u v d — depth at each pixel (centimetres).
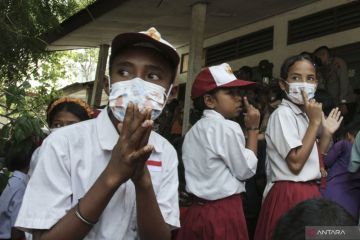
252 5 799
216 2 784
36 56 706
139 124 149
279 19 837
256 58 879
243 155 299
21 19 622
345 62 670
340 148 378
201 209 307
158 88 175
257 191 385
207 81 324
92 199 151
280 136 309
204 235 300
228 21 902
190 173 319
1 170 292
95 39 1105
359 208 368
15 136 254
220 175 305
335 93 653
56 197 164
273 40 845
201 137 315
